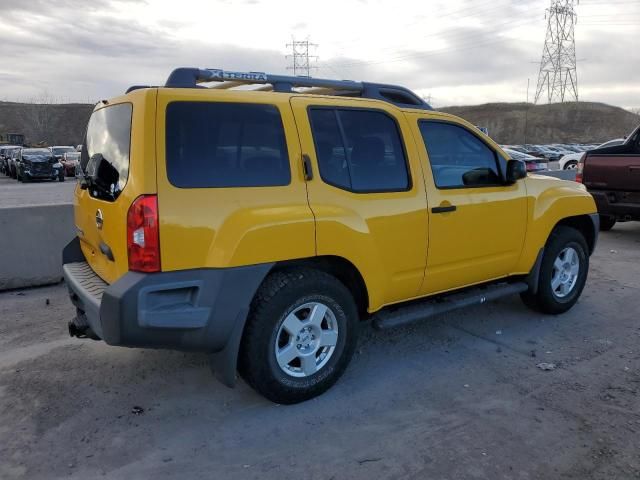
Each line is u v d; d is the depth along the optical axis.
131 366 4.23
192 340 3.21
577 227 5.72
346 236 3.62
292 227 3.37
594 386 3.89
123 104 3.40
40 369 4.19
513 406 3.61
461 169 4.46
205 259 3.15
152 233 3.01
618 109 107.50
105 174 3.45
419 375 4.08
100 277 3.80
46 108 111.44
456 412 3.54
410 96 4.47
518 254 4.86
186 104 3.21
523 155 24.23
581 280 5.46
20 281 6.22
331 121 3.76
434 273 4.26
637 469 2.94
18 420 3.47
